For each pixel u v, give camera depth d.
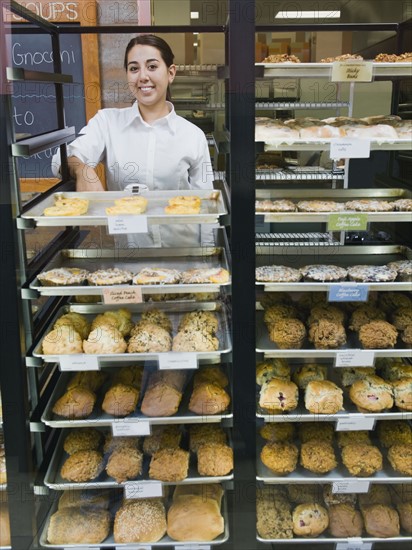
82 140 1.84
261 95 1.71
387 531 1.72
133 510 1.71
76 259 1.84
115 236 1.85
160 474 1.69
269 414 1.71
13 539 1.68
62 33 1.91
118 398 1.70
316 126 1.65
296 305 1.90
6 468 1.65
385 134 1.65
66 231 1.87
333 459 1.74
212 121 1.79
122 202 1.60
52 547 1.66
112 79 1.92
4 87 1.44
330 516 1.75
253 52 1.42
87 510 1.72
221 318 1.74
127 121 1.84
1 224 1.50
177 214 1.54
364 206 1.72
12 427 1.63
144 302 1.76
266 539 1.71
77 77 1.95
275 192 1.85
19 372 1.60
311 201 1.79
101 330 1.66
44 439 1.80
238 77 1.43
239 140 1.47
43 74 1.67
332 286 1.70
